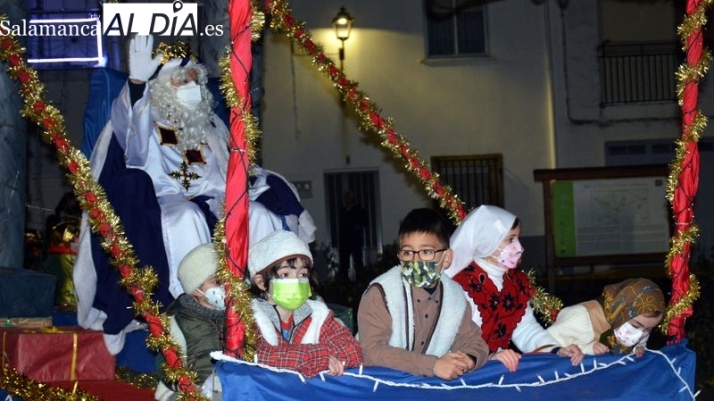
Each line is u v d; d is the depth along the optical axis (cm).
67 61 1583
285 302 421
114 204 605
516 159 1989
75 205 887
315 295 471
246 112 400
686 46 485
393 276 440
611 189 1331
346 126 1953
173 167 667
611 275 1717
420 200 1962
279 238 428
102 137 648
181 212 608
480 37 1997
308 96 1948
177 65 661
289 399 398
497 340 482
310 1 1941
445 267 441
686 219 481
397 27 1966
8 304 620
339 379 413
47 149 1634
